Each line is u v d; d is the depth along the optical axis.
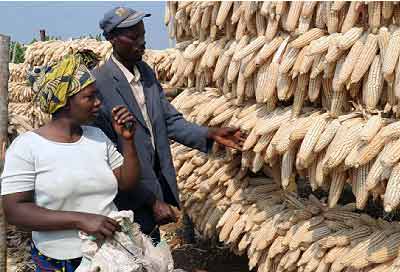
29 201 2.67
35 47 12.78
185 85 5.70
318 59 3.03
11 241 6.83
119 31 3.56
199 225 4.89
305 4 3.11
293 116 3.33
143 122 3.70
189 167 4.91
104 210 2.79
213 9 3.95
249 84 3.73
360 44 2.86
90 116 2.79
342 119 2.99
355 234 3.22
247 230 3.95
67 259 2.74
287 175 3.32
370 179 2.68
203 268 5.68
